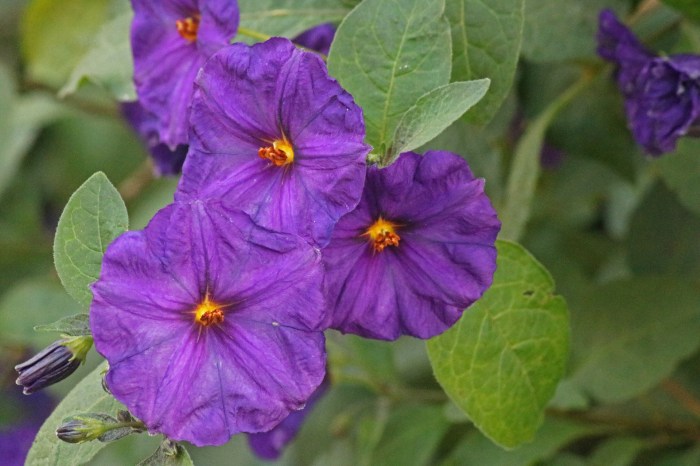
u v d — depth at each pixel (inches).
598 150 13.0
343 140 9.7
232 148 10.0
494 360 10.7
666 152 11.4
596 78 12.5
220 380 9.7
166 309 9.6
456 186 9.9
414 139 9.8
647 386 12.5
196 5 10.8
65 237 10.1
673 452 13.0
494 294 10.7
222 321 9.7
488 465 12.4
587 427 12.7
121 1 12.5
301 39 11.6
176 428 9.6
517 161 12.2
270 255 9.6
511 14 10.6
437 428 13.0
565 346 10.8
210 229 9.6
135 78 11.1
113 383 9.5
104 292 9.4
